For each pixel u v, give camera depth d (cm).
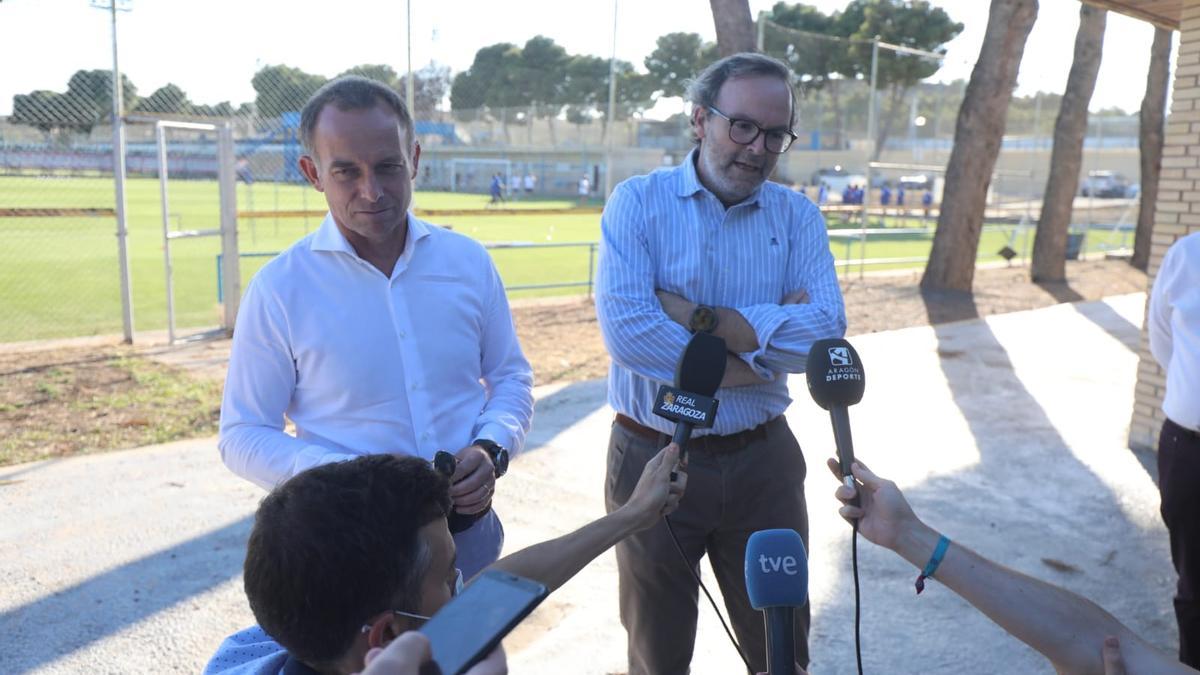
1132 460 616
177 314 1130
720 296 272
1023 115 2641
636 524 172
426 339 224
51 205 1683
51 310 1135
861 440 657
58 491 520
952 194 1448
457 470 209
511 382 250
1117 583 436
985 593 154
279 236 2000
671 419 196
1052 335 1102
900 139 2530
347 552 113
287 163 1465
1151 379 631
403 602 118
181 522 479
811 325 257
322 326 216
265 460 210
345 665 119
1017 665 363
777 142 257
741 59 259
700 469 262
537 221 2611
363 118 201
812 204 289
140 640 366
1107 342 1060
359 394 218
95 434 630
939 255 1471
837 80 2136
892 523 165
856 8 4103
